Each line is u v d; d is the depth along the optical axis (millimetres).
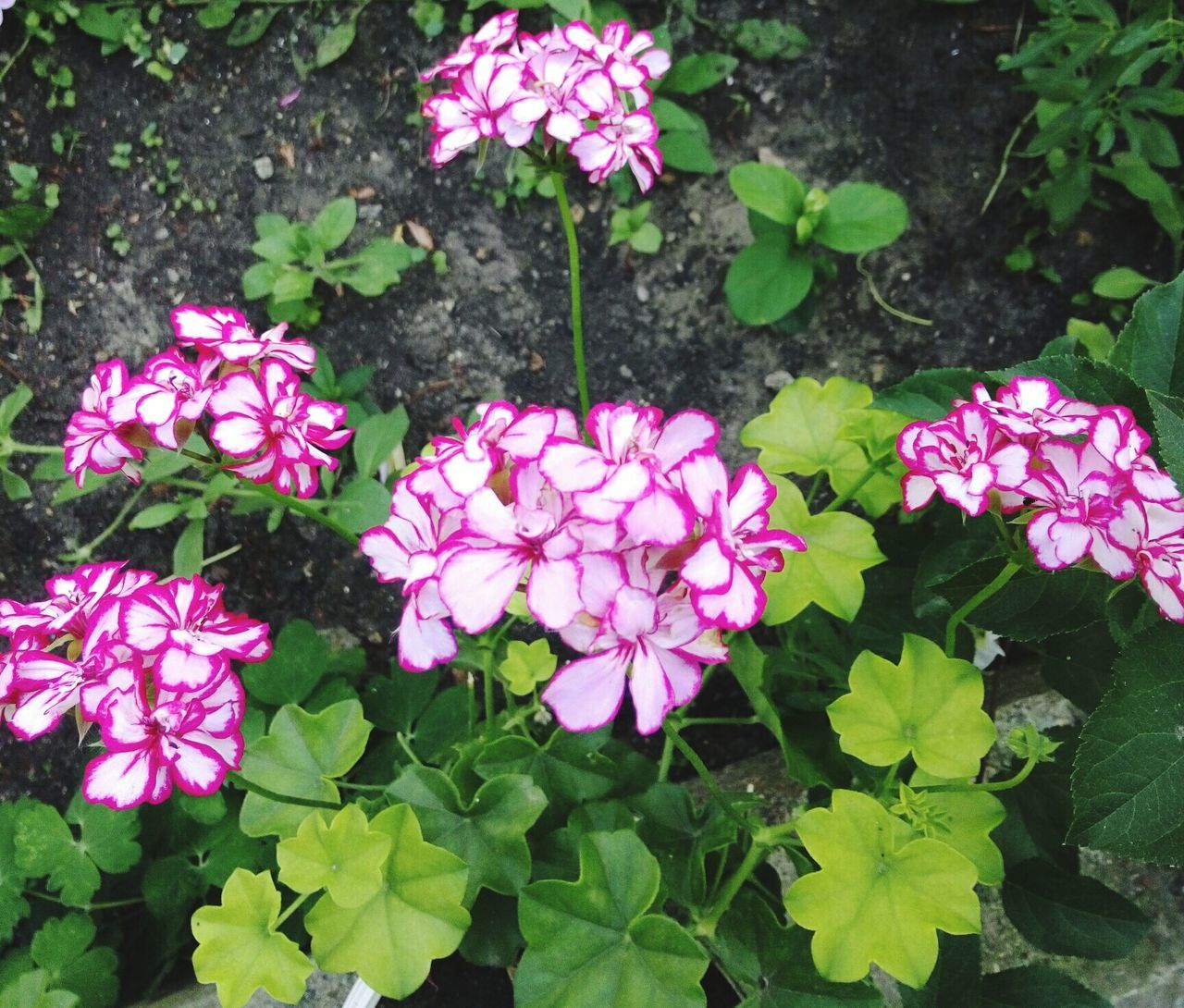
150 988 385
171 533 444
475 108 310
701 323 457
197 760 253
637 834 320
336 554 440
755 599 225
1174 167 464
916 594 335
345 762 319
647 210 447
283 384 288
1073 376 302
